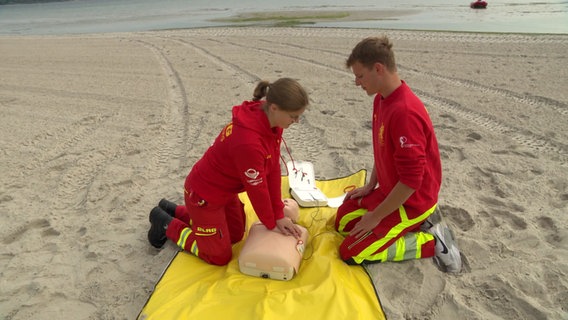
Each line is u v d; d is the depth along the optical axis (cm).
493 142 520
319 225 361
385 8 1850
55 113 698
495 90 694
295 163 452
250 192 291
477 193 414
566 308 280
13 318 292
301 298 278
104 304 301
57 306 300
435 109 631
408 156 271
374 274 313
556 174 439
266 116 277
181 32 1498
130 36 1478
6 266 342
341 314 266
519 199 400
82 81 885
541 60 843
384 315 271
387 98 285
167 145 558
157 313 273
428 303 291
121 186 455
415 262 323
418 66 850
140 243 364
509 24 1279
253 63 948
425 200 306
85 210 414
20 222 398
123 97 762
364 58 274
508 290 294
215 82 825
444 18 1475
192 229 322
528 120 574
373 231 307
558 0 1823
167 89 798
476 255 331
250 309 273
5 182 478
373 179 342
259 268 299
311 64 915
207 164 294
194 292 292
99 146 562
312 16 1720
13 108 734
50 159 532
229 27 1541
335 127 588
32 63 1095
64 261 344
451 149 505
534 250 332
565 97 644
